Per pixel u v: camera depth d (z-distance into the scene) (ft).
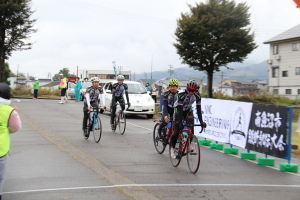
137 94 60.23
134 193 17.75
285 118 25.20
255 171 24.22
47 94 124.47
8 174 21.17
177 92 25.71
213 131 34.35
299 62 134.10
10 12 108.78
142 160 26.27
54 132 39.19
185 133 23.76
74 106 77.46
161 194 17.79
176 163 24.38
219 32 106.22
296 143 37.24
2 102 14.67
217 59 108.78
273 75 147.02
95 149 30.04
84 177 20.71
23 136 35.83
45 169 22.49
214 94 116.67
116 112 41.47
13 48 115.65
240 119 30.25
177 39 110.63
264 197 17.92
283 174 23.57
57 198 16.74
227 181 20.98
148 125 49.57
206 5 108.06
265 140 26.99
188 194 17.97
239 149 33.53
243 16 106.63
